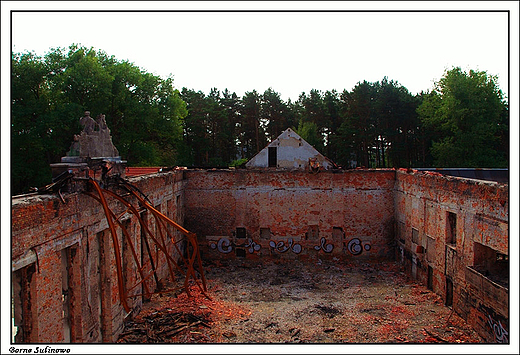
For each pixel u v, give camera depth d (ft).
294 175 83.25
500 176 84.89
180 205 81.41
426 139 163.43
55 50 122.52
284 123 192.85
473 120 138.72
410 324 51.39
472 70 141.49
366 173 82.17
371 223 82.38
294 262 82.12
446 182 57.36
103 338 44.68
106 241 44.42
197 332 49.14
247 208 84.02
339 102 189.06
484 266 49.55
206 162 196.54
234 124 204.03
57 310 34.71
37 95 119.24
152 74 135.33
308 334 48.91
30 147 111.45
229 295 63.16
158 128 135.74
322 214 83.15
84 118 44.65
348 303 59.41
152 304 58.03
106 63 134.10
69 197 36.63
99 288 44.01
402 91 170.50
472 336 47.21
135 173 81.20
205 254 84.94
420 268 67.62
